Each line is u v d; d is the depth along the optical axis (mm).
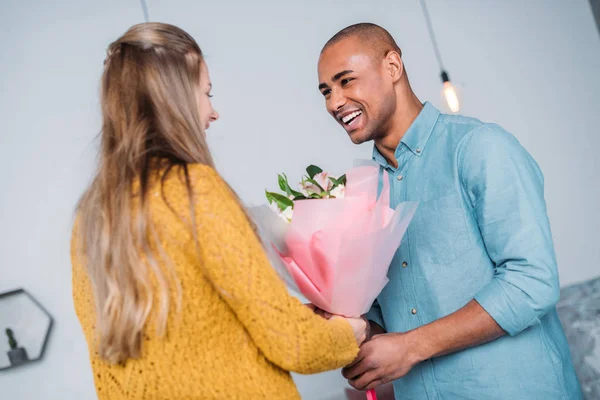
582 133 4457
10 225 3646
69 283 3658
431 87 4352
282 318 1051
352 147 4102
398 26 4352
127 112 1137
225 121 3979
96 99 3795
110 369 1093
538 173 1612
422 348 1479
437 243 1595
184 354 1043
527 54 4469
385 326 1761
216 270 1040
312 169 1632
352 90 1688
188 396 1026
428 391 1600
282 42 4125
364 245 1343
